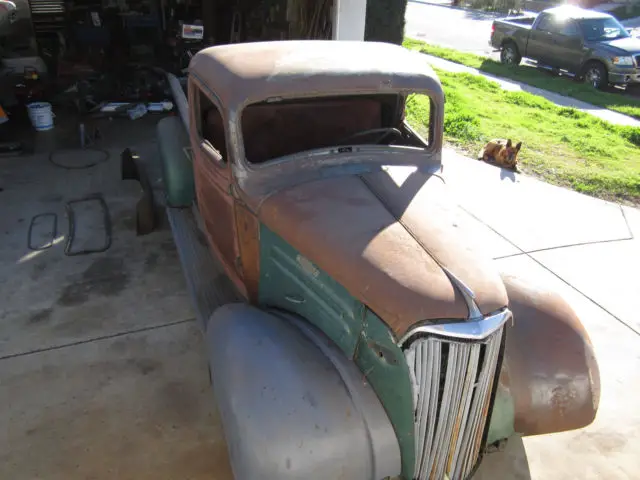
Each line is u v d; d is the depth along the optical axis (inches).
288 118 138.3
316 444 89.5
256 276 127.6
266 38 355.9
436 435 94.3
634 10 1059.9
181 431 129.1
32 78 335.9
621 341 165.8
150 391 140.1
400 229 101.3
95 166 266.2
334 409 93.0
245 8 378.9
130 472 118.4
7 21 326.3
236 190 121.3
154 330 161.6
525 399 105.3
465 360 88.8
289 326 109.0
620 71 492.7
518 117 390.9
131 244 204.4
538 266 202.8
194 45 403.5
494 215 239.8
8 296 173.5
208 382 143.6
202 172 144.3
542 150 326.0
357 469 92.9
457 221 106.2
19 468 118.3
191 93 143.3
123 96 358.9
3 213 220.5
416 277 91.2
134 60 409.7
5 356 149.6
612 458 126.9
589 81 518.6
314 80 119.6
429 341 87.0
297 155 120.0
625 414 139.3
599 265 205.6
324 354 102.0
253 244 122.5
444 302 87.6
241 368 97.3
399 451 96.3
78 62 397.4
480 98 438.9
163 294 177.9
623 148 339.9
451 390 90.7
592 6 1087.6
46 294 175.3
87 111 335.9
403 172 121.4
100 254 197.6
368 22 305.4
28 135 303.1
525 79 521.3
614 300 185.3
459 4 1116.5
